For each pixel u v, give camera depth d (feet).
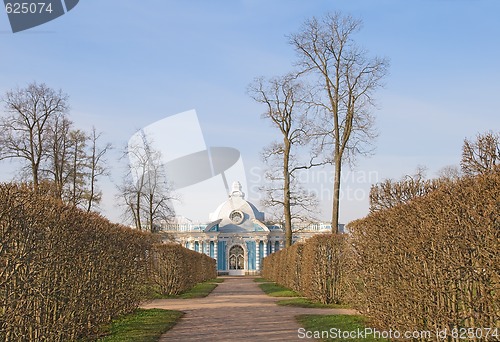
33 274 34.65
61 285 40.88
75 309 44.88
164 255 111.86
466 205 29.45
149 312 73.97
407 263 39.32
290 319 65.16
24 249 34.01
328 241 86.74
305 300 91.09
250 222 289.12
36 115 110.83
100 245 54.65
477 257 28.48
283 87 120.57
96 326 51.52
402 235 40.01
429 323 35.47
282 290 123.13
